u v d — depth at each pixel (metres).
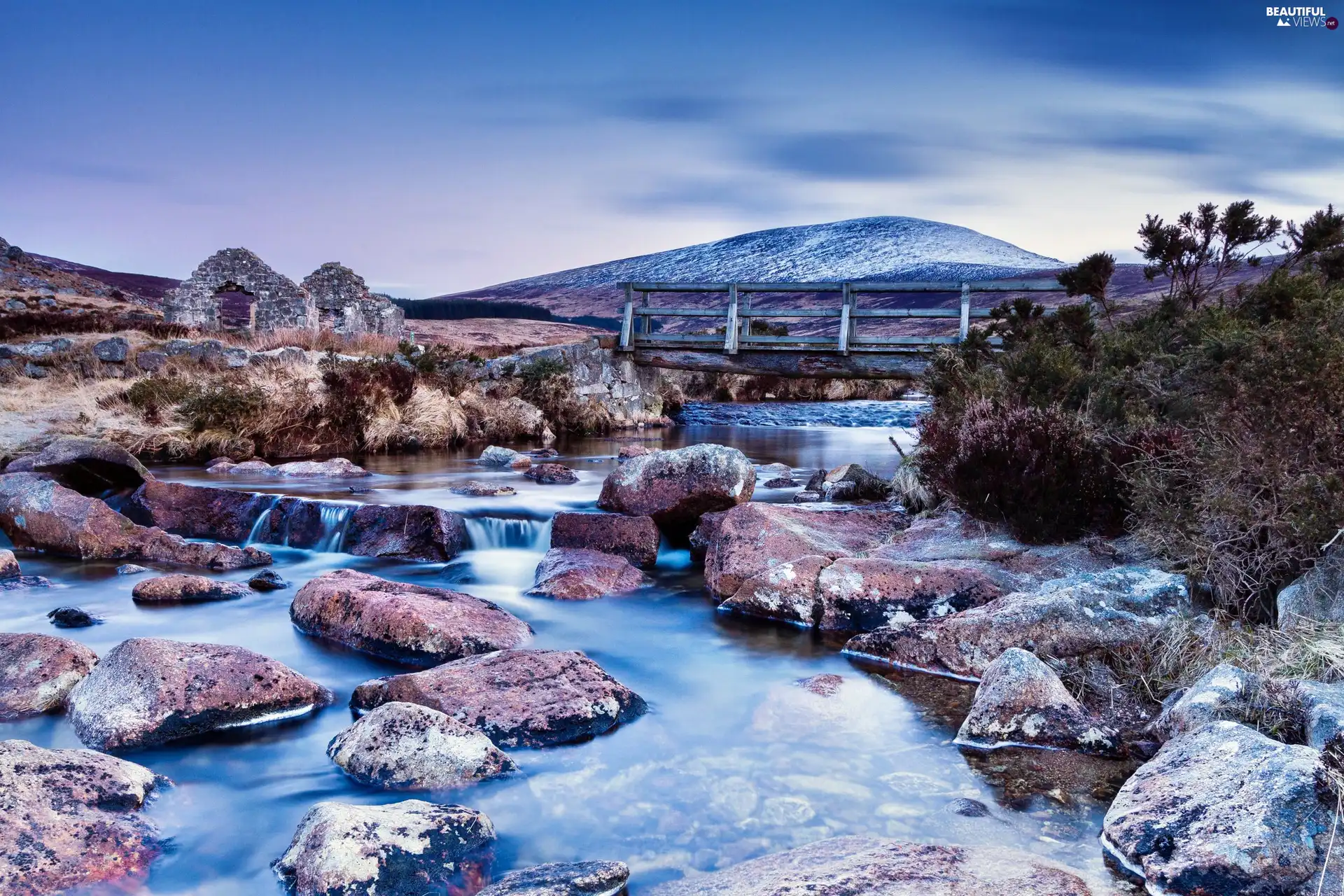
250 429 15.80
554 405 21.30
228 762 4.48
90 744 4.58
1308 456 5.36
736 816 3.93
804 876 3.09
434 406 18.73
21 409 16.06
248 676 5.05
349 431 17.31
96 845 3.43
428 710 4.41
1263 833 3.08
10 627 6.64
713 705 5.32
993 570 6.62
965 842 3.64
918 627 5.94
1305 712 3.90
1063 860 3.45
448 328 53.53
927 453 8.76
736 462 9.28
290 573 8.56
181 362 19.58
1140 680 5.12
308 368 19.20
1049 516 6.89
